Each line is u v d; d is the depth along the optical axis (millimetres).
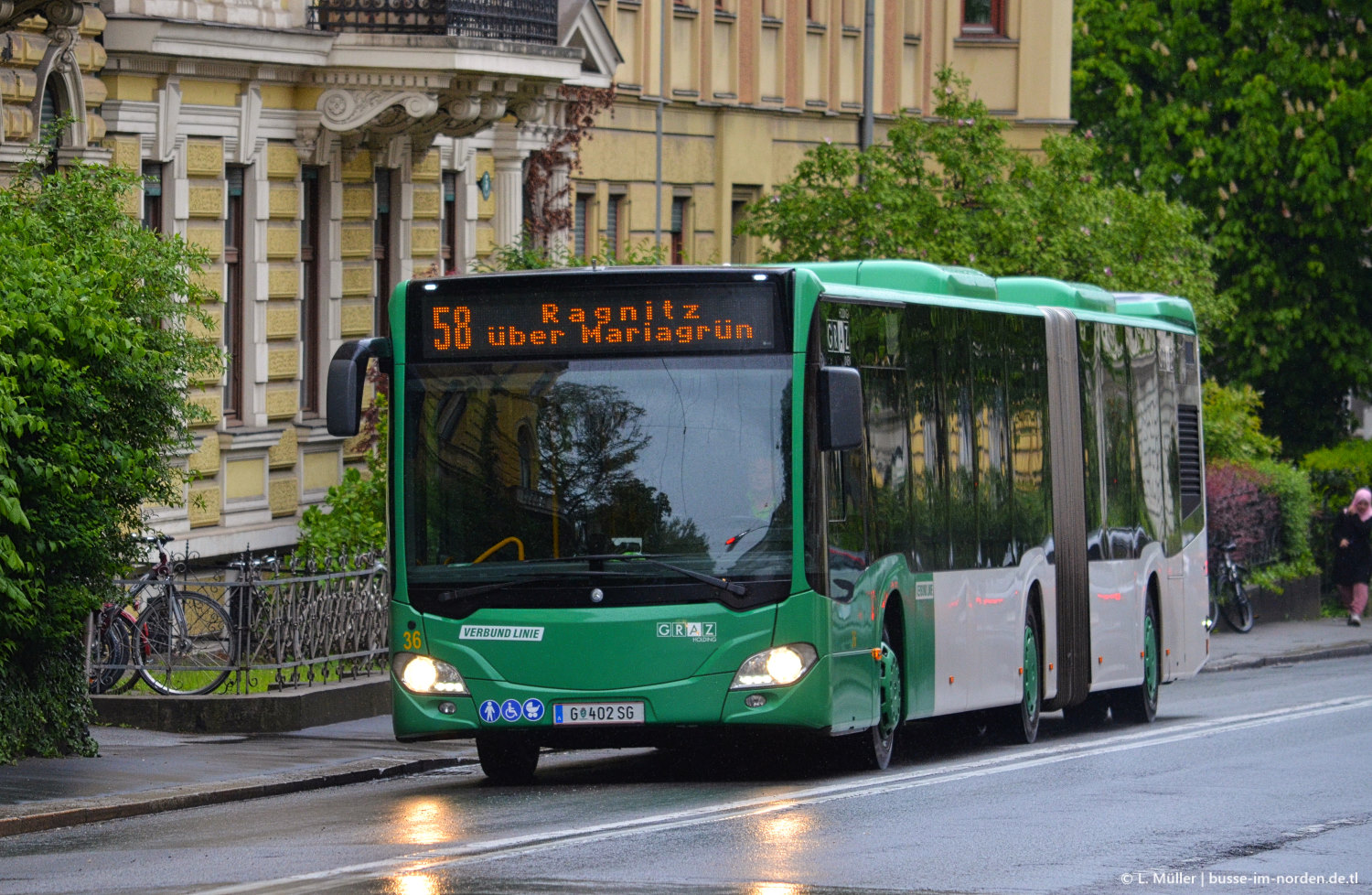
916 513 42750
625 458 38062
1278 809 35375
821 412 37562
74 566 40562
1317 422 128250
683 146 97312
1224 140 123250
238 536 66375
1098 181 91188
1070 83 123438
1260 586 94188
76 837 33562
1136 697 57094
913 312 43062
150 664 48500
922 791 37438
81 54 59625
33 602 39312
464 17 70438
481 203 81188
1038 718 50094
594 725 37750
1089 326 54094
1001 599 47250
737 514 37812
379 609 51469
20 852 31844
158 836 33344
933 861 29516
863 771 41250
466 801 37094
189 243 50281
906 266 45938
